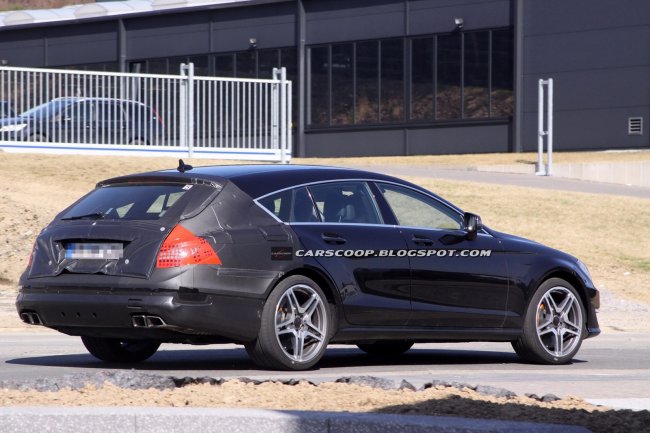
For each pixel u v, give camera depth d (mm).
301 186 22828
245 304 21391
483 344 31656
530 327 25094
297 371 22109
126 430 13617
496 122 110500
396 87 115625
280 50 120750
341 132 118375
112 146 63062
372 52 116688
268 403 16000
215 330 21156
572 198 68750
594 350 30188
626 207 67312
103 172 60219
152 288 20828
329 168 23719
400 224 23859
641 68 104250
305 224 22516
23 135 61406
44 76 61875
